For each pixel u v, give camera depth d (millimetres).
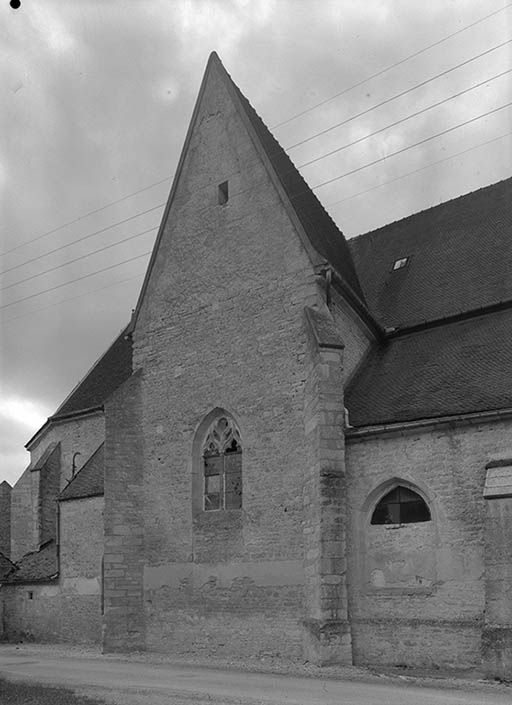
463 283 22375
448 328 21297
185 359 22438
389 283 24828
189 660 19266
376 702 12203
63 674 16734
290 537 18922
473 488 16531
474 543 16328
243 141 22359
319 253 20156
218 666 17797
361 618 17375
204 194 23047
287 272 20422
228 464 21016
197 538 20953
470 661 15875
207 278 22406
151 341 23516
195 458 21609
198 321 22359
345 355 20984
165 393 22750
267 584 19156
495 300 20750
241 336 21141
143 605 21797
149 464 22641
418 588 16906
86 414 31094
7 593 28453
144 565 22047
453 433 17000
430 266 24250
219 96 23344
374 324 22031
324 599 17047
